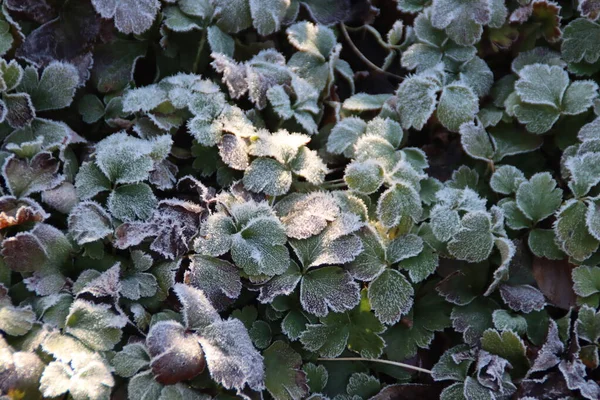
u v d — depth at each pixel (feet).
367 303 2.02
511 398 1.95
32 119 2.03
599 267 2.04
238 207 2.00
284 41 2.25
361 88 2.26
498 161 2.15
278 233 1.99
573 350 1.98
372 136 2.10
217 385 1.91
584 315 2.00
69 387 1.84
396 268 2.05
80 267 1.96
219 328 1.92
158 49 2.17
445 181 2.15
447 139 2.18
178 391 1.89
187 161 2.12
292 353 1.99
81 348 1.87
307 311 1.98
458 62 2.21
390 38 2.23
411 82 2.14
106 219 1.97
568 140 2.16
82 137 2.10
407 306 1.99
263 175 2.04
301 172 2.06
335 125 2.14
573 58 2.20
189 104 2.07
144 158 2.00
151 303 1.95
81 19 2.12
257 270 1.97
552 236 2.07
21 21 2.11
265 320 2.01
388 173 2.07
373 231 2.02
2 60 2.01
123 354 1.89
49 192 1.98
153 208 1.99
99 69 2.14
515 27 2.22
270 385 1.95
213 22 2.17
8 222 1.91
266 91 2.12
